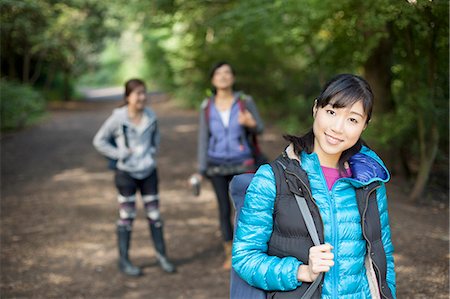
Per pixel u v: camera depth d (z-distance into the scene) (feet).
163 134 46.65
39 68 74.38
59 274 16.02
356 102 6.12
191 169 31.55
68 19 55.11
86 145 40.57
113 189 26.86
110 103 94.99
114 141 15.60
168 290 14.93
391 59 23.45
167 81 84.84
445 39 15.44
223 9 28.32
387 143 22.07
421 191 20.10
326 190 6.40
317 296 6.25
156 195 16.26
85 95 113.70
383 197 6.67
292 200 6.38
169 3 29.14
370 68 23.63
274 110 57.41
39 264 16.75
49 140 43.19
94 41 76.59
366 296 6.48
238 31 27.73
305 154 6.55
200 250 18.28
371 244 6.43
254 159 15.65
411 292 11.81
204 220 21.58
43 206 23.57
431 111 19.15
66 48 70.59
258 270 6.37
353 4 16.89
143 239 19.44
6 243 18.57
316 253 5.88
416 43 17.54
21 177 29.55
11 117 48.24
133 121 15.42
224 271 16.26
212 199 24.67
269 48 52.75
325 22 21.01
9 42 41.50
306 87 50.42
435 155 20.20
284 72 55.16
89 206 23.66
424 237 15.79
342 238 6.34
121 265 16.22
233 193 7.18
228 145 15.24
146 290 14.99
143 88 15.17
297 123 47.29
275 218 6.49
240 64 56.24
